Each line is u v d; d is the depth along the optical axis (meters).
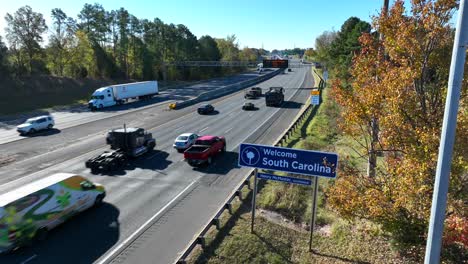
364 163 22.77
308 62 191.25
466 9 5.88
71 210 15.29
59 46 83.00
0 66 66.44
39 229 13.73
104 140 32.12
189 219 15.69
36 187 14.16
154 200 17.95
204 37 128.50
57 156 26.95
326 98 54.03
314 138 30.75
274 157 13.04
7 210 12.67
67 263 12.40
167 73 107.81
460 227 8.23
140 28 102.12
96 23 95.88
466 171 9.86
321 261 12.30
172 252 12.95
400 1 10.67
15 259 12.67
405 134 10.54
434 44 10.34
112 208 16.98
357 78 12.29
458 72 6.10
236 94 68.31
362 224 14.67
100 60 89.88
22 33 78.00
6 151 28.77
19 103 58.41
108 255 12.87
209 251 12.53
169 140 31.88
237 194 17.03
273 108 49.81
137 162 25.00
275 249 12.85
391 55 11.29
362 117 11.59
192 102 56.09
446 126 6.33
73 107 57.19
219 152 27.00
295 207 16.64
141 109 51.72
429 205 9.64
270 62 92.50
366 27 54.12
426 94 11.05
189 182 20.69
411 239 10.82
